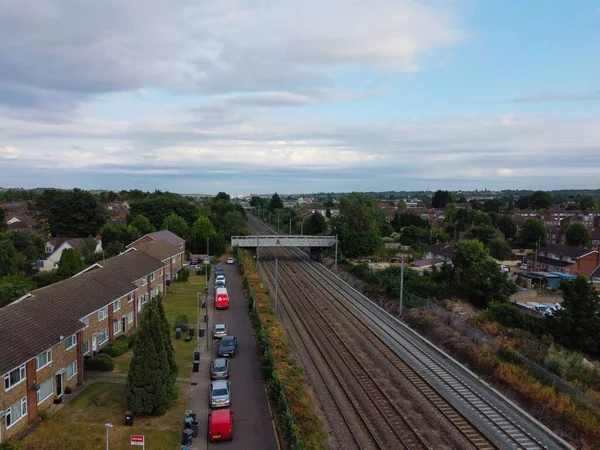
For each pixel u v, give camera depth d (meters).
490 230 110.31
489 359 37.75
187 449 24.92
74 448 25.09
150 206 123.94
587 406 29.48
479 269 60.50
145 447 25.52
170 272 70.69
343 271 82.38
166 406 29.30
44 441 25.72
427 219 167.50
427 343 44.88
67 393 31.89
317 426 28.30
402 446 26.47
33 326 29.91
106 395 31.95
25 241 79.38
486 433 27.94
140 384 28.70
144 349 28.78
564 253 92.50
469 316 51.66
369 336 46.78
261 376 35.72
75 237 108.38
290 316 53.78
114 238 97.25
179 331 44.66
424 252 108.19
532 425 29.25
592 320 44.22
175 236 89.00
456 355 41.28
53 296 35.62
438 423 29.14
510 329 46.75
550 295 68.25
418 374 36.91
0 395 24.81
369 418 29.66
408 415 30.11
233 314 53.38
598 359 43.38
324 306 59.03
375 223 108.69
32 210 134.50
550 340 44.25
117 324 43.94
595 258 86.81
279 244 98.06
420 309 53.25
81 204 109.12
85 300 38.28
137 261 56.19
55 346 30.50
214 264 90.62
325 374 36.78
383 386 34.56
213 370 35.28
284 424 26.55
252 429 27.81
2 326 28.03
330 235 106.81
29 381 27.44
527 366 35.94
